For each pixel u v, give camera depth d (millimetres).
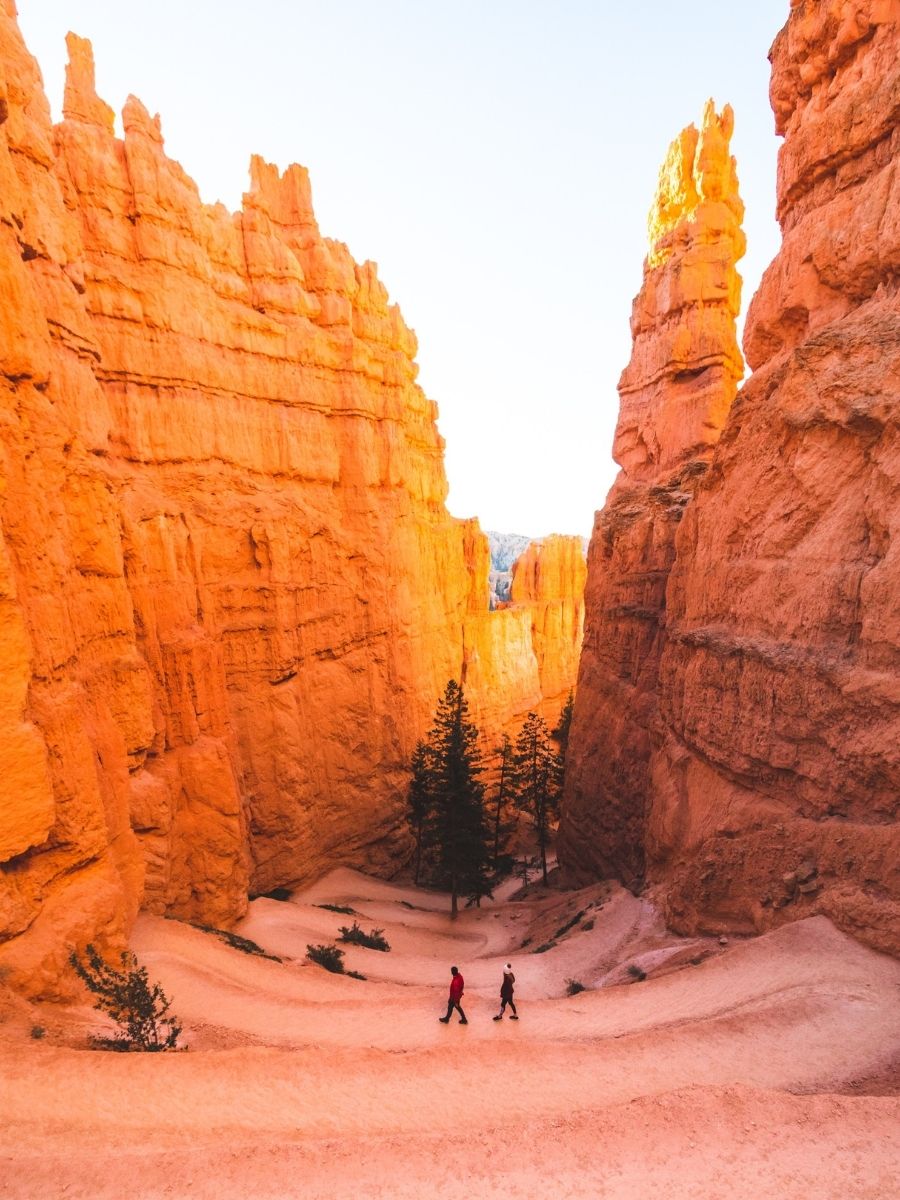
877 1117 10609
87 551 21781
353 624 45938
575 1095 12672
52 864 16516
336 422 46156
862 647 19688
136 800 24703
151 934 21391
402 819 49625
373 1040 16750
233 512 37000
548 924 34781
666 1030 14641
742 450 26719
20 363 17562
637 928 27281
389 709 49031
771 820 22328
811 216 25359
